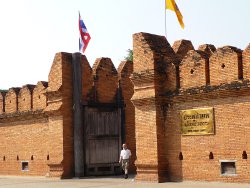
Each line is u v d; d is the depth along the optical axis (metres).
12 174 26.80
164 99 19.27
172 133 19.02
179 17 21.34
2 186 20.36
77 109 23.17
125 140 24.44
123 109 24.56
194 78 18.30
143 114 19.58
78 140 23.00
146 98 19.25
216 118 17.52
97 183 19.70
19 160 26.41
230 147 17.05
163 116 19.30
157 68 19.22
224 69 17.27
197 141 18.12
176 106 18.91
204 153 17.86
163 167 19.03
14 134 26.91
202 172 17.89
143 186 17.56
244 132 16.64
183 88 18.62
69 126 23.16
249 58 16.56
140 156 19.56
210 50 22.59
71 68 23.55
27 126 26.03
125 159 21.84
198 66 18.17
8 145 27.27
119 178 22.08
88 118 23.36
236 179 16.81
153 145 19.08
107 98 24.31
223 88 17.06
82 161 22.92
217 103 17.50
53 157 23.19
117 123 24.25
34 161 25.39
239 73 16.84
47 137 24.61
